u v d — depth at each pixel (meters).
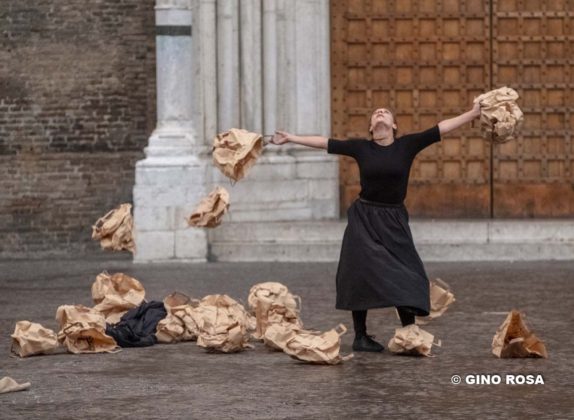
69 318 17.41
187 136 29.86
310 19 31.61
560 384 14.85
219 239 29.70
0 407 13.73
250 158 17.56
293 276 26.09
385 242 16.88
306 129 31.66
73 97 35.41
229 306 18.06
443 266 27.80
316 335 16.84
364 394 14.32
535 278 25.41
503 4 32.34
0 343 18.23
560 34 32.38
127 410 13.54
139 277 26.20
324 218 31.70
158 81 30.05
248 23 31.03
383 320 20.17
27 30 35.31
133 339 17.83
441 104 32.34
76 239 35.62
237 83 31.05
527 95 32.38
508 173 32.31
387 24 32.34
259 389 14.65
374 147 17.16
